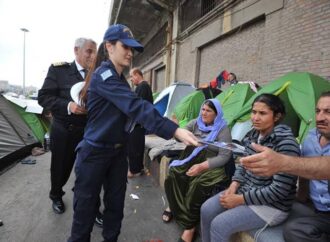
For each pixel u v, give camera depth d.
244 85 4.41
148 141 4.95
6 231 2.52
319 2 4.27
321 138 1.70
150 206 3.14
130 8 12.87
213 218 1.94
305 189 1.88
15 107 6.04
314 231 1.38
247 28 6.26
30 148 5.67
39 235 2.47
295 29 4.72
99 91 1.65
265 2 5.45
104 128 1.70
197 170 2.24
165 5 10.45
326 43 4.15
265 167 0.98
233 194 1.82
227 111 4.17
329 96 1.62
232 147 1.50
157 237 2.48
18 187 3.68
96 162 1.75
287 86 3.49
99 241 2.38
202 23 8.23
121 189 1.97
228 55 7.05
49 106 2.56
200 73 8.80
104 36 1.72
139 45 1.64
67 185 3.76
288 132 1.69
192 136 1.45
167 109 6.39
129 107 1.56
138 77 4.06
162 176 3.68
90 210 1.82
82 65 2.59
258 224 1.69
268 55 5.38
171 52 10.91
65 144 2.70
